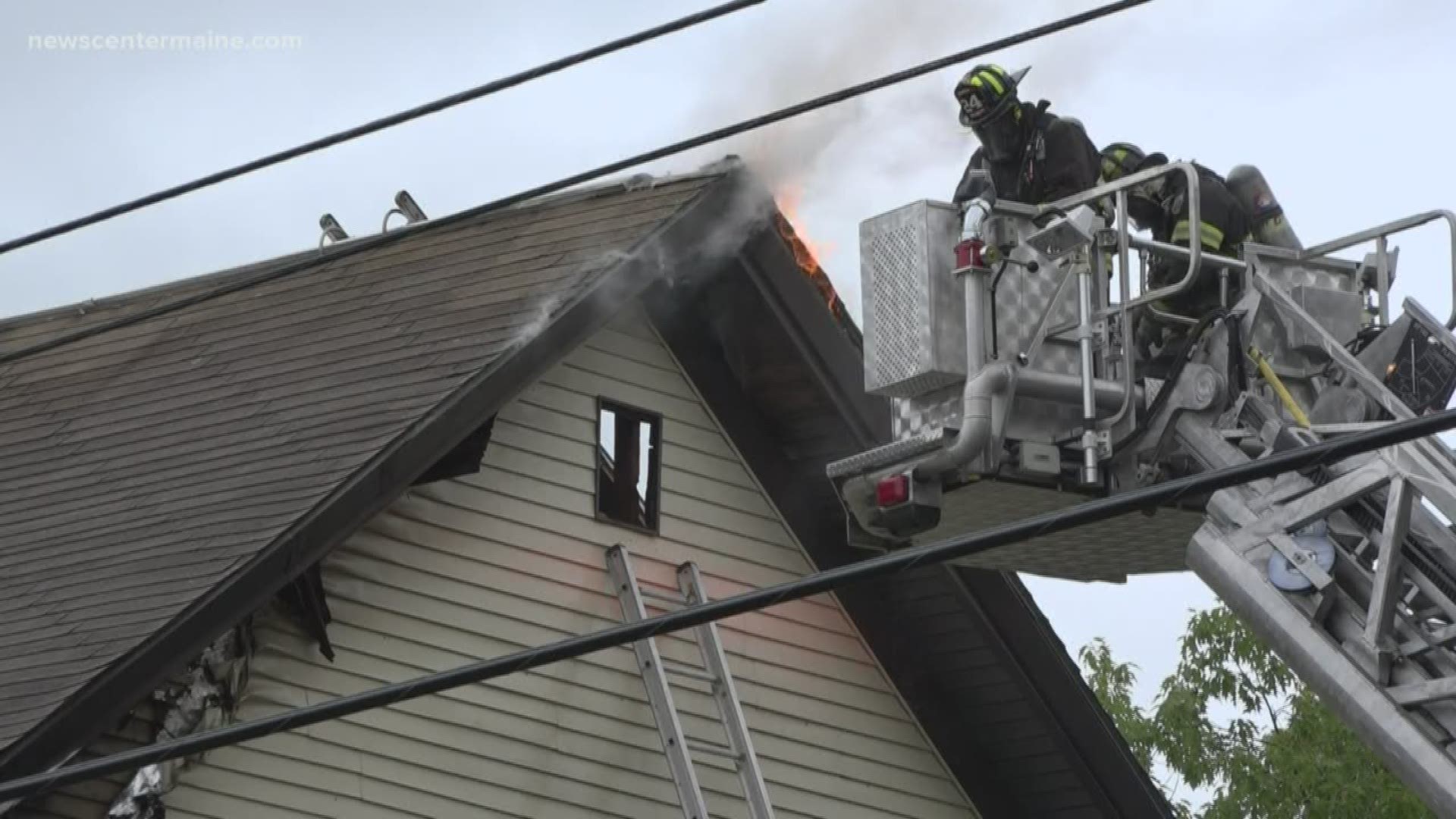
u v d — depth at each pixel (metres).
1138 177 12.99
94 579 15.66
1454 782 11.15
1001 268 13.00
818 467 18.28
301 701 15.73
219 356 19.05
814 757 18.12
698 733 17.47
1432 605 12.00
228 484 16.28
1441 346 12.96
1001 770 19.19
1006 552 14.17
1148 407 12.94
